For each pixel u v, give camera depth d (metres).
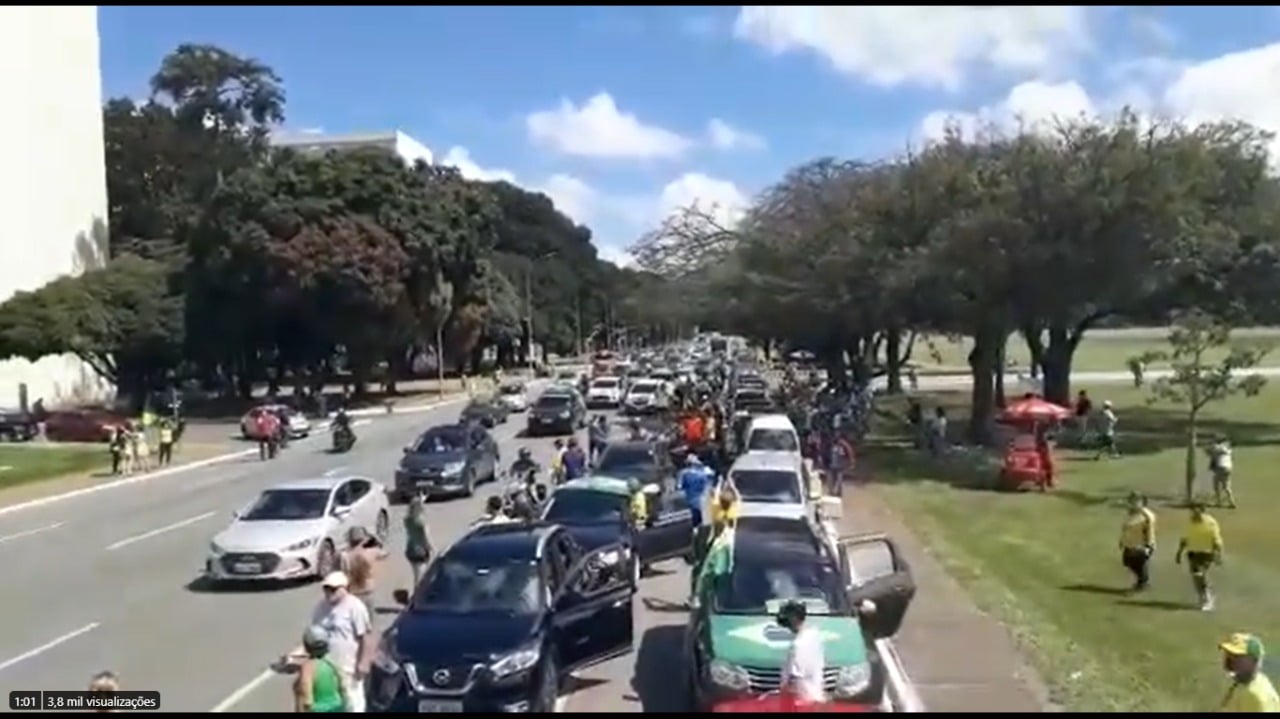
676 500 24.03
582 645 14.20
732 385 70.88
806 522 17.16
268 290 70.81
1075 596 21.77
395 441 54.50
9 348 68.12
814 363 100.56
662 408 60.00
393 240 73.38
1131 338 161.88
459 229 80.75
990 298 44.56
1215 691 15.00
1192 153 45.00
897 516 30.34
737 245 64.25
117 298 72.56
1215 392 34.50
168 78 115.50
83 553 27.12
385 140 154.50
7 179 76.06
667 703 13.88
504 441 50.97
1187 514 31.86
